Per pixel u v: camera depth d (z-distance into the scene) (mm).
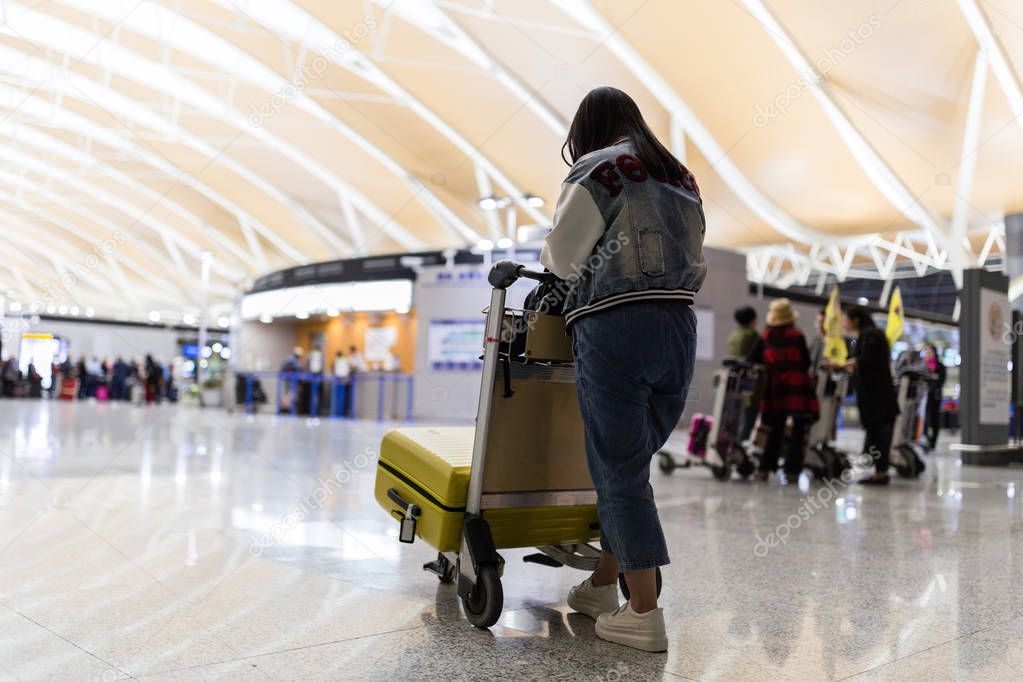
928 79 12016
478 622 1916
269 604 2094
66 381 24391
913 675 1622
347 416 18688
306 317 20344
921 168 15250
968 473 7254
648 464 1875
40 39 15352
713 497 4922
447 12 13422
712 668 1657
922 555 2996
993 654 1766
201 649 1705
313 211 25891
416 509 2123
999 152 13984
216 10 14227
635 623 1792
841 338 7027
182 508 3691
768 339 6199
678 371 1868
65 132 21719
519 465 2055
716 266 17922
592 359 1812
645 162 1870
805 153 16016
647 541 1798
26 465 5301
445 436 2332
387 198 23391
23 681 1484
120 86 18500
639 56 13680
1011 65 11125
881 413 6047
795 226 19625
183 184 25641
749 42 12375
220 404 24219
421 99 17031
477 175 20109
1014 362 9578
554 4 12602
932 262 22000
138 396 22844
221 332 32406
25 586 2199
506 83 15117
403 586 2336
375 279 18578
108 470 5211
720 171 17000
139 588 2215
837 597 2309
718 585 2455
